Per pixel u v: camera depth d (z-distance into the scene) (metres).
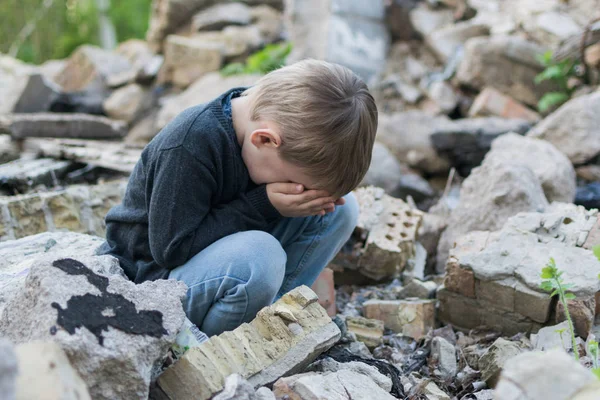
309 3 5.27
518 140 3.13
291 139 1.62
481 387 1.82
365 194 2.75
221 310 1.70
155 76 5.74
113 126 4.09
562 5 4.84
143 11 13.21
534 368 1.08
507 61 4.43
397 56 5.29
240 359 1.51
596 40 3.95
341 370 1.58
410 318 2.17
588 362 1.72
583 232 2.08
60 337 1.23
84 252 2.02
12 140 3.77
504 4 5.20
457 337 2.14
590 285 1.89
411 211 2.68
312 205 1.73
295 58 5.11
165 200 1.66
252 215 1.76
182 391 1.41
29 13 12.88
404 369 1.93
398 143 4.00
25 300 1.39
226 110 1.74
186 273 1.71
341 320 2.04
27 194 2.79
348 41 5.10
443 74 4.88
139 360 1.32
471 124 3.86
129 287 1.45
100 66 5.95
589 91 4.21
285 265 1.85
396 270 2.51
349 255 2.54
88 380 1.25
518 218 2.17
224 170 1.72
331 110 1.59
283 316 1.63
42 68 6.75
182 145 1.65
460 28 5.10
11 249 2.05
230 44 5.78
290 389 1.47
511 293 2.00
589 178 3.46
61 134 3.89
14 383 1.00
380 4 5.43
